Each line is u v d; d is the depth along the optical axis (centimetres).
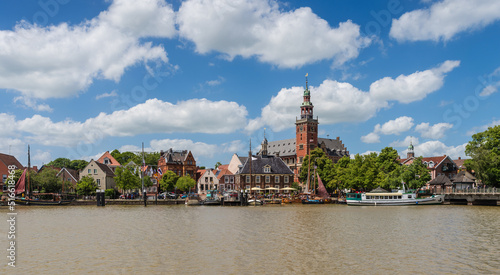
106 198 13062
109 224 5506
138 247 3581
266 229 4844
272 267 2802
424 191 12744
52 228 5038
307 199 11862
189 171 18062
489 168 10231
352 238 4069
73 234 4456
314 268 2772
